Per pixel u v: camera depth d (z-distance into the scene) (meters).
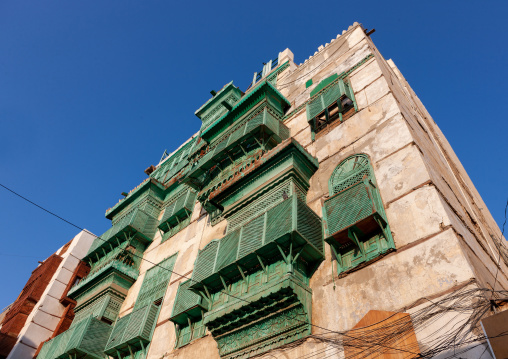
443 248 9.13
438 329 7.83
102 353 18.14
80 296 23.06
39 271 29.36
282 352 10.45
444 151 18.59
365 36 20.05
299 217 11.60
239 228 13.34
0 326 27.17
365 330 8.70
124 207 27.83
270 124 17.45
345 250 11.44
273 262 12.01
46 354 20.22
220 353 12.16
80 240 29.77
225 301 12.52
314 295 11.10
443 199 10.69
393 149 12.60
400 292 9.19
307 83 21.53
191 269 17.58
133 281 21.53
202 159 20.11
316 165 14.81
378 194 11.59
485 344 6.93
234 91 27.80
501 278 11.55
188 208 22.08
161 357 14.98
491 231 16.28
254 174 15.20
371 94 15.66
